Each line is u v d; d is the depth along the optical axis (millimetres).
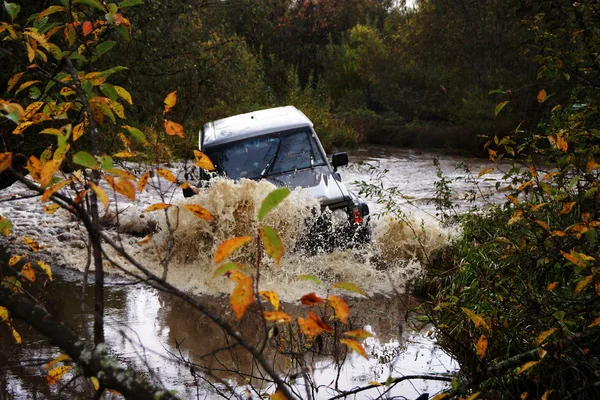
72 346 1552
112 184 1613
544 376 3793
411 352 5328
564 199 3738
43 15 2160
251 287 1546
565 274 4746
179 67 14203
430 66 28703
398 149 23547
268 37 39969
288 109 10469
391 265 7805
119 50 10156
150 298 7020
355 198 8188
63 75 2186
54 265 8156
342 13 43344
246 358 5227
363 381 4711
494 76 23891
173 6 12477
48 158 2053
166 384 4645
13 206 11469
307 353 5184
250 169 8633
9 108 1662
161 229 8188
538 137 4180
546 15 4594
